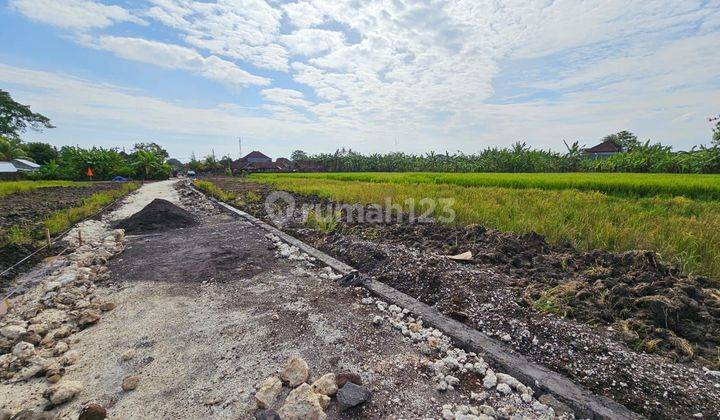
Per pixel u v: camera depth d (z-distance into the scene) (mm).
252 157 73188
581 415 1938
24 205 11523
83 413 1869
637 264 3635
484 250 4660
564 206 7254
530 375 2230
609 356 2389
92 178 35531
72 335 2900
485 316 3018
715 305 2908
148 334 2883
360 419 1922
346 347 2666
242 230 7250
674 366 2297
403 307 3301
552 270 3924
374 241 5660
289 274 4398
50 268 4535
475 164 34938
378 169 48469
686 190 10438
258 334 2855
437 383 2254
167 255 5340
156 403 2064
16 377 2330
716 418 1858
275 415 1867
